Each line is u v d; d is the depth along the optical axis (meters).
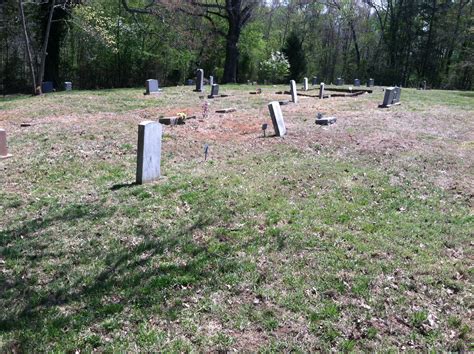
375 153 9.93
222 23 40.09
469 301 4.55
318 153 10.05
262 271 5.15
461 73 45.47
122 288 4.92
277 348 3.94
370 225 6.25
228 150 10.58
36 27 31.06
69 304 4.67
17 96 23.83
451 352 3.86
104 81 37.25
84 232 6.33
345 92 24.34
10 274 5.29
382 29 52.09
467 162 9.30
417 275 5.03
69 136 11.99
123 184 8.29
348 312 4.41
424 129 12.76
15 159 10.06
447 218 6.54
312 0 45.88
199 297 4.71
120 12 35.38
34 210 7.21
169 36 34.94
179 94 21.20
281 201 7.14
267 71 41.31
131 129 12.87
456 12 45.34
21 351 3.96
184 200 7.30
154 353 3.89
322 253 5.50
